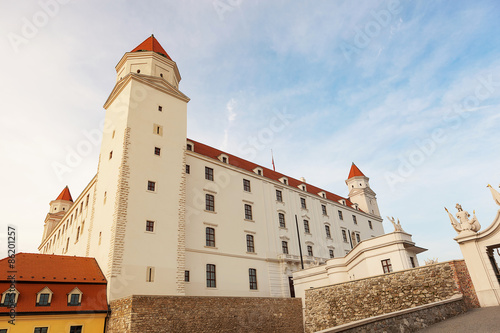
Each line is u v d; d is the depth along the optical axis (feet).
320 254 144.25
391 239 80.33
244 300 84.53
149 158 97.30
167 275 86.17
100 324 70.90
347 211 178.29
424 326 44.39
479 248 55.98
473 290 55.67
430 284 61.26
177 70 121.90
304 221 146.51
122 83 106.63
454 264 58.08
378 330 39.37
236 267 109.91
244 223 120.78
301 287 112.27
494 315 43.24
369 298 70.79
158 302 68.08
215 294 99.96
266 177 140.05
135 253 82.64
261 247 122.01
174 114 110.93
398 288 66.23
